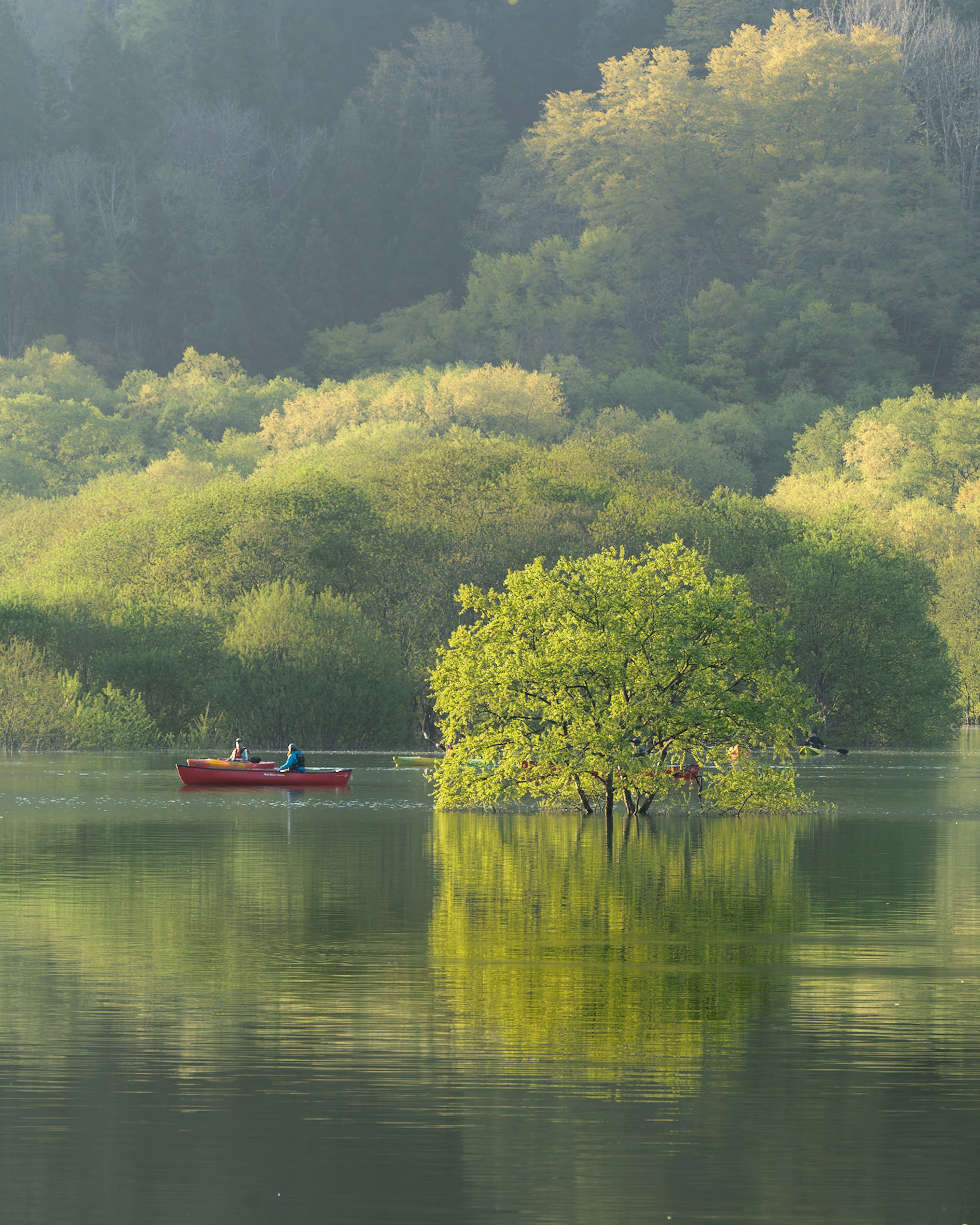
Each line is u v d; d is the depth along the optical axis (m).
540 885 44.62
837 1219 18.20
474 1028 26.95
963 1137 21.08
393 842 56.91
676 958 33.19
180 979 30.91
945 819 67.25
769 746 70.62
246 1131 21.27
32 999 29.16
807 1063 24.73
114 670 117.94
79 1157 20.27
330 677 116.00
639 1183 19.31
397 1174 19.59
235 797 78.12
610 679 64.50
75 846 55.06
